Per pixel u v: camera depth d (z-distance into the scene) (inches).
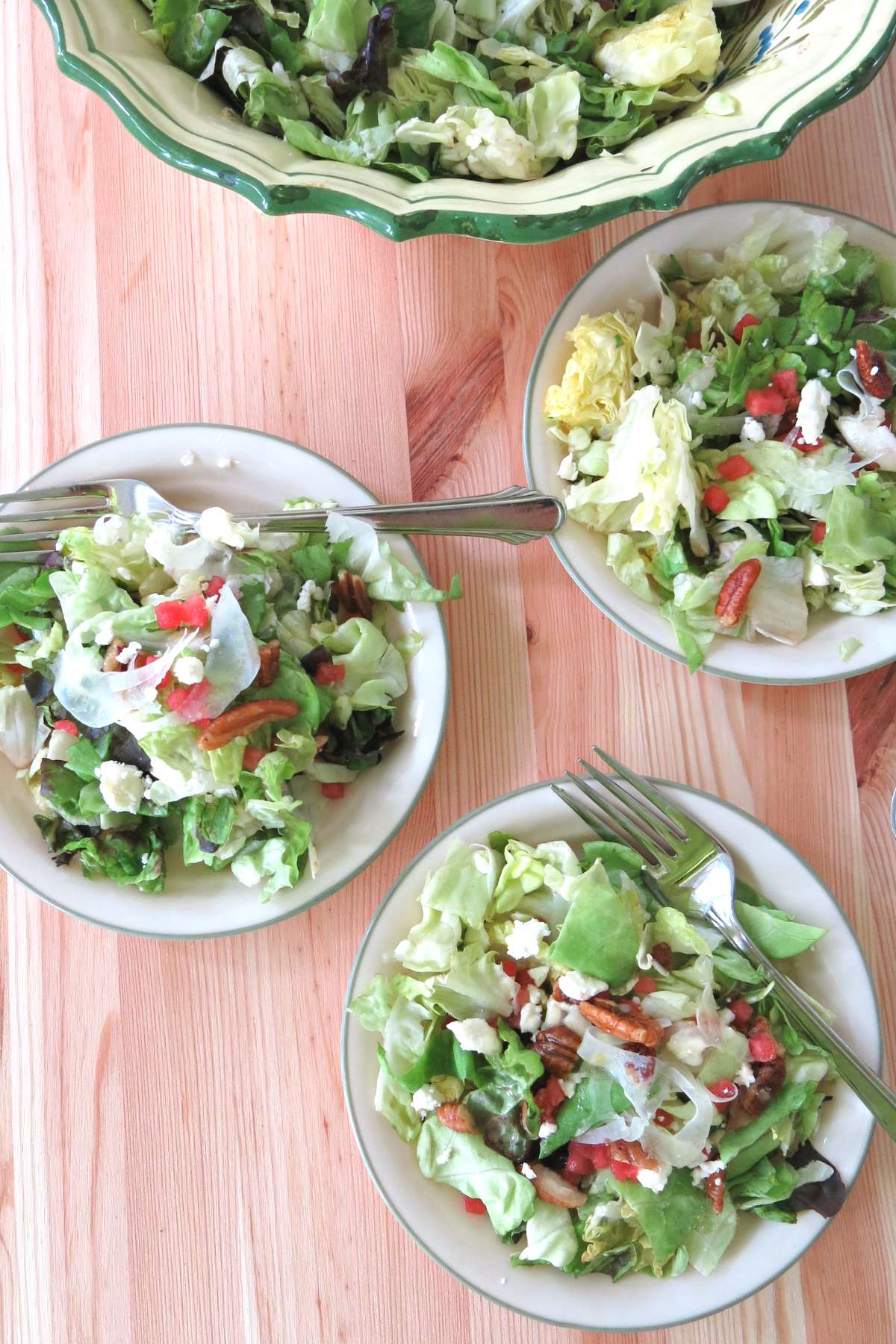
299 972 31.9
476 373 32.7
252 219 32.8
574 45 31.1
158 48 30.3
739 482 31.3
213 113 29.8
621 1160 29.9
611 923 30.1
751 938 30.6
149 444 31.4
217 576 30.9
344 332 32.7
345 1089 30.4
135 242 32.8
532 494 31.1
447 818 32.2
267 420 32.7
